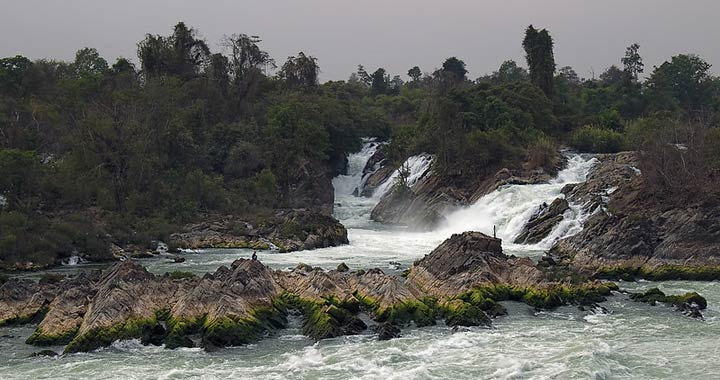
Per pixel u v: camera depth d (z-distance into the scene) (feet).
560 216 247.29
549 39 457.27
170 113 332.60
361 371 111.24
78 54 523.29
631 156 313.32
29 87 398.21
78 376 110.73
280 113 370.73
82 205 273.75
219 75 415.64
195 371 112.78
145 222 258.78
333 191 386.93
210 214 293.64
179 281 157.17
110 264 216.13
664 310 148.77
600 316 144.15
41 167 259.39
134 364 116.98
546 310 149.79
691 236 190.49
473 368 111.75
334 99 445.37
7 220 219.82
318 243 254.27
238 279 146.41
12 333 138.10
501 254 173.99
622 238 197.36
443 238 276.00
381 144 431.43
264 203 325.01
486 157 339.36
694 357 115.96
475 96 401.70
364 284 155.53
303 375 110.01
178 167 320.91
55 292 152.66
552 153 338.95
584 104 503.61
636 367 111.24
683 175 213.25
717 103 546.26
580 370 107.65
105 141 281.33
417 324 139.64
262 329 135.44
